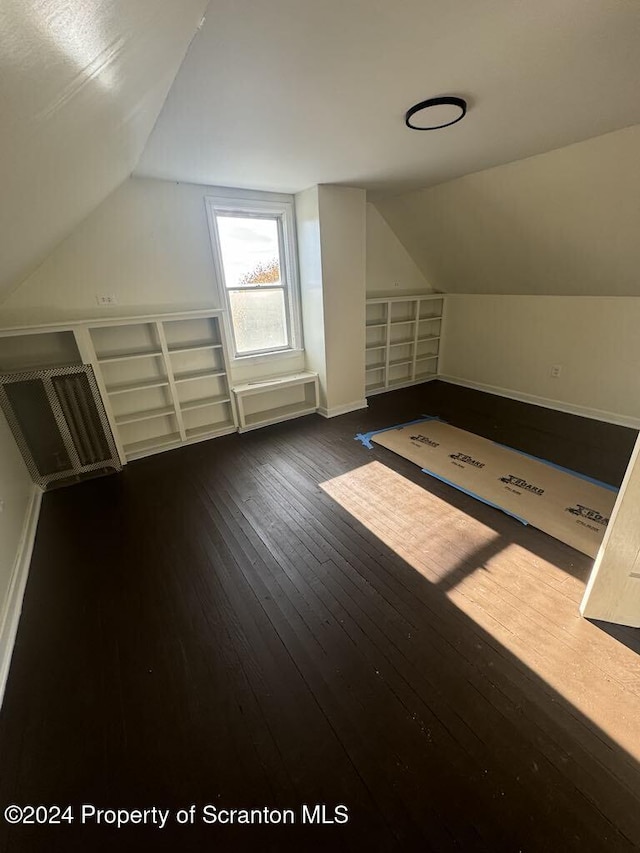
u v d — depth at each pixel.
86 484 2.88
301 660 1.53
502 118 2.00
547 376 4.13
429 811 1.10
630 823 1.05
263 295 3.76
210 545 2.20
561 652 1.51
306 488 2.74
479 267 4.14
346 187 3.38
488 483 2.70
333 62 1.42
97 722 1.34
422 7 1.14
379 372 4.87
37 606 1.82
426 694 1.39
